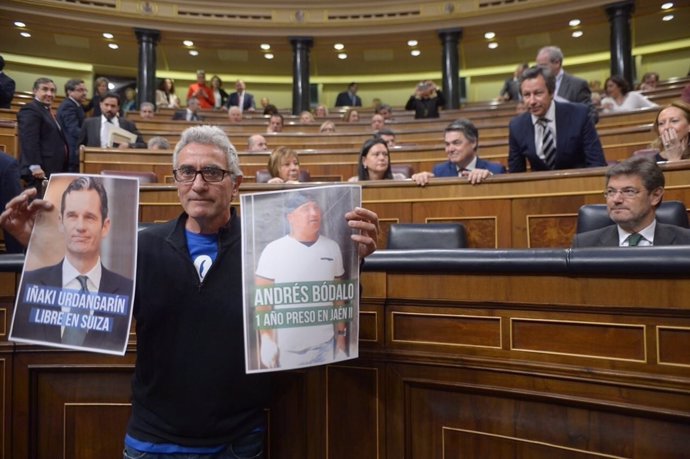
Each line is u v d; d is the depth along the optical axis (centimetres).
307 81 1105
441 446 131
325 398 141
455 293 130
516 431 123
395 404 135
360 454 137
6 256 149
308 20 1092
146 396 121
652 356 108
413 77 1362
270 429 144
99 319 115
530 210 275
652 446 108
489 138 582
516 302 123
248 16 1086
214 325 120
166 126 703
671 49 1179
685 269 103
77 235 117
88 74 1278
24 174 405
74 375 152
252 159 509
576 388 116
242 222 114
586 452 115
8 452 146
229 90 1359
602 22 1032
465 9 1045
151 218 315
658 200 186
